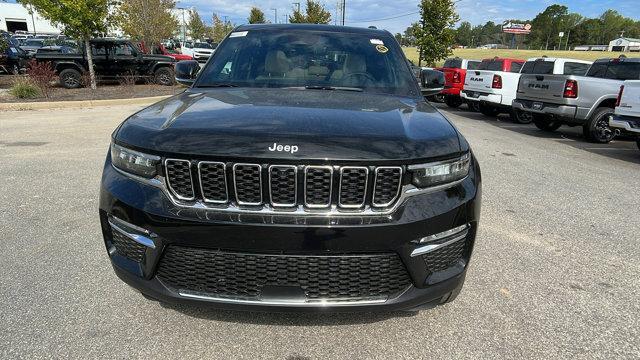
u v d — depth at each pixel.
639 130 7.86
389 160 2.10
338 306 2.18
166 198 2.18
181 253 2.19
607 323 2.81
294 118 2.34
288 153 2.04
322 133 2.15
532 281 3.30
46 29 57.97
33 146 7.18
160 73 18.44
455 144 2.37
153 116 2.52
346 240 2.09
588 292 3.17
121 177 2.36
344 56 3.63
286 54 3.63
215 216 2.10
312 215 2.09
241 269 2.14
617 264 3.64
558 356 2.48
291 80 3.41
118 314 2.73
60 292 2.94
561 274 3.43
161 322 2.66
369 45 3.79
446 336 2.62
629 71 9.78
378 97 3.08
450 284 2.35
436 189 2.25
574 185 6.05
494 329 2.70
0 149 6.93
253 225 2.06
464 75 16.25
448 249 2.33
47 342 2.46
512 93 13.23
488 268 3.49
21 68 20.36
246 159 2.06
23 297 2.87
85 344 2.45
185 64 3.74
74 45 17.41
